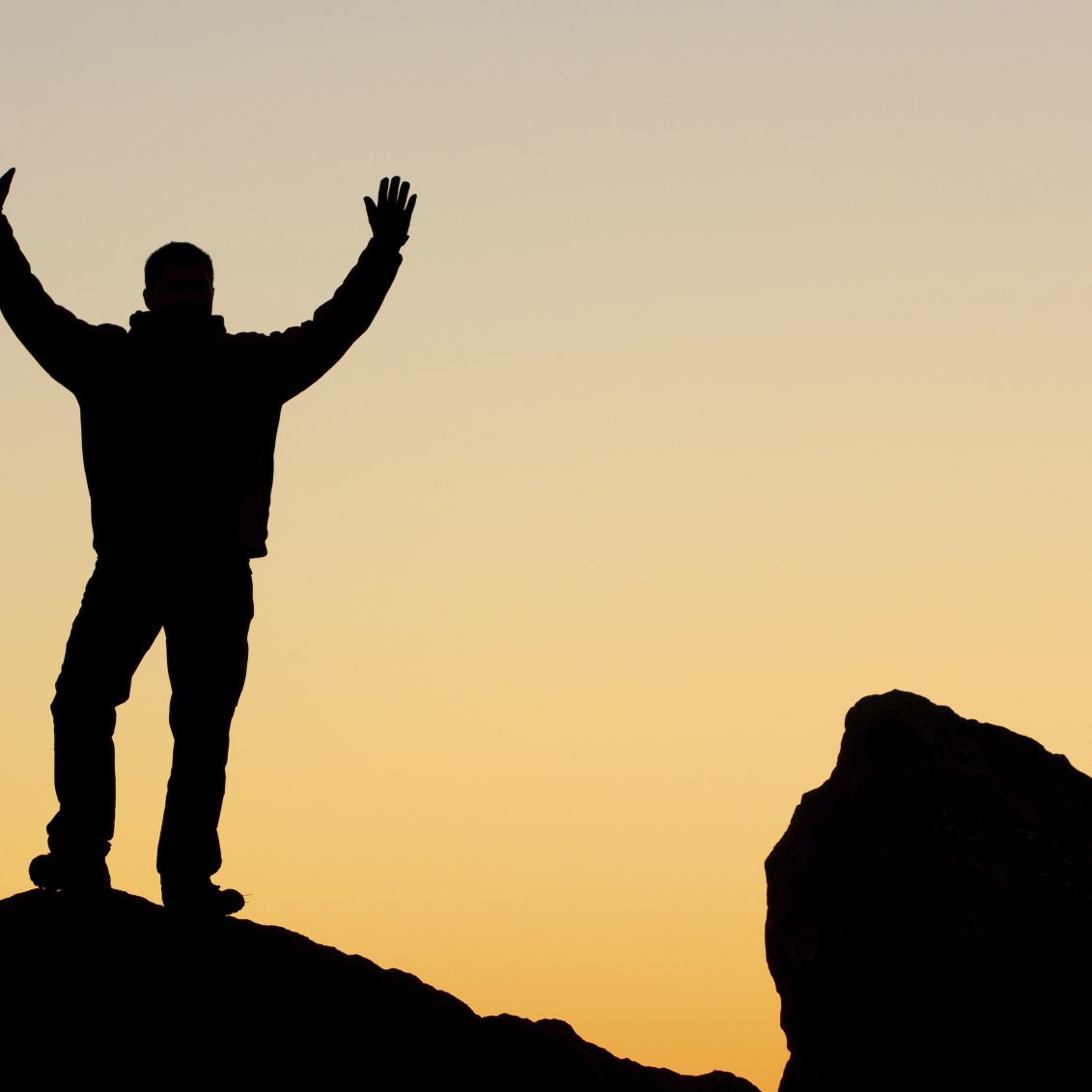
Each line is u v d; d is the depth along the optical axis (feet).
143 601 32.19
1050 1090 35.12
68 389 32.37
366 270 31.91
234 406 32.27
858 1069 36.65
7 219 31.32
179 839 32.40
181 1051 31.17
